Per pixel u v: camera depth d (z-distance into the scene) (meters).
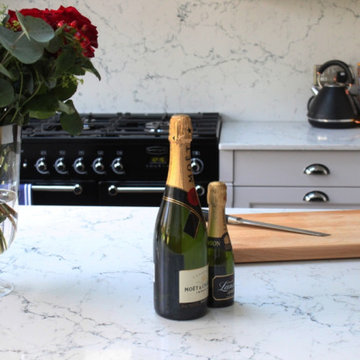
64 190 2.80
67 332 1.01
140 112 3.37
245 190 2.79
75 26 1.11
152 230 1.54
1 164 1.11
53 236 1.49
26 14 1.09
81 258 1.35
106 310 1.09
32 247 1.42
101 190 2.82
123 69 3.32
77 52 1.12
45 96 1.12
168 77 3.31
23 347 0.96
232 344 0.96
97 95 3.36
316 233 1.41
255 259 1.32
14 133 1.13
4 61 1.07
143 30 3.26
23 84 1.11
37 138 2.79
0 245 1.16
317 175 2.75
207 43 3.26
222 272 1.08
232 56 3.27
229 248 1.08
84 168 2.80
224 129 3.13
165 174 2.80
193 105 3.34
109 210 1.71
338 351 0.94
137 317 1.06
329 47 3.23
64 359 0.92
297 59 3.26
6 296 1.15
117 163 2.78
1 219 1.14
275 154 2.74
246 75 3.29
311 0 3.18
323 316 1.06
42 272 1.27
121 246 1.42
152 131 2.85
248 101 3.32
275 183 2.77
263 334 0.99
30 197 2.82
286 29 3.22
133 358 0.92
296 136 2.90
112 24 3.26
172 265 1.02
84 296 1.15
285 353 0.93
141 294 1.16
